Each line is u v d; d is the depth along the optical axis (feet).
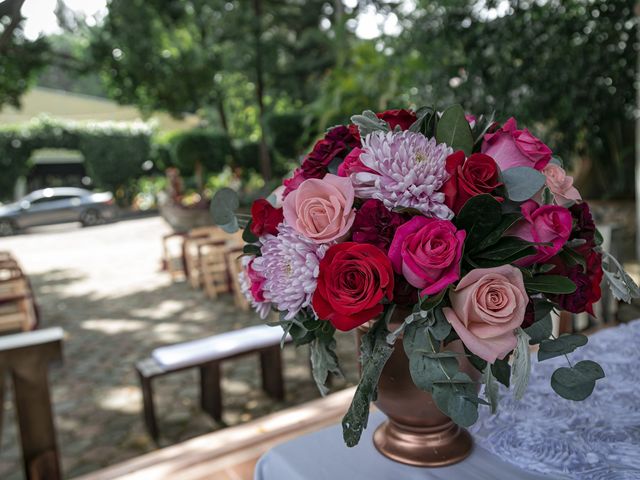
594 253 2.99
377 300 2.52
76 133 66.54
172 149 52.29
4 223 51.29
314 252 2.71
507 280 2.56
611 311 8.80
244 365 13.78
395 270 2.61
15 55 31.04
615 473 3.09
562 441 3.43
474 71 21.68
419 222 2.59
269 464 3.57
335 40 32.17
